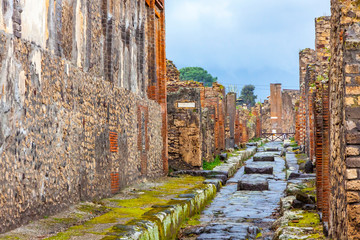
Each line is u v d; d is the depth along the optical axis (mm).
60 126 8914
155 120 17297
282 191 17609
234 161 26141
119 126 12812
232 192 17547
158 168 17656
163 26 18547
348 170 5961
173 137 20719
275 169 24594
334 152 7090
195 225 11367
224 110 34875
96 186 10859
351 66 6055
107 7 12328
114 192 12172
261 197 16328
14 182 7137
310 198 11297
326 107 8633
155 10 17828
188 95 20719
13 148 7145
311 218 9547
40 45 8320
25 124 7543
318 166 9875
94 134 10820
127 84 14242
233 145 38250
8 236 6633
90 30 11125
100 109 11289
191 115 20656
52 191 8484
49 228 7465
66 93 9266
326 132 8469
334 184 7105
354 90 6027
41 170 8062
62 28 9383
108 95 11945
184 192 13469
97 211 9445
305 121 27828
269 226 11602
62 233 7219
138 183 14695
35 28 8133
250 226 11227
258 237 10445
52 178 8500
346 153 5980
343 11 6281
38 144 7984
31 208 7652
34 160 7816
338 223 6738
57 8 9117
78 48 10312
